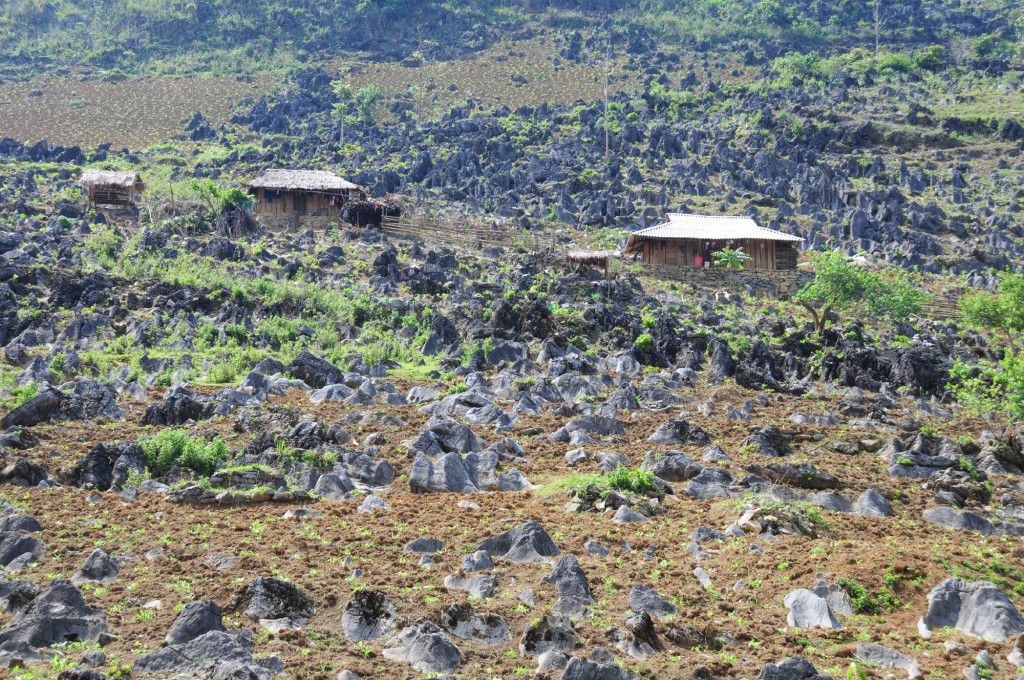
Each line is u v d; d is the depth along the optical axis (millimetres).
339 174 108188
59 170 103250
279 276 65875
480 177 111375
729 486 27172
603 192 107000
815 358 55375
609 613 18094
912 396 50531
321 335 52906
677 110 141500
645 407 40531
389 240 84562
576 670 15148
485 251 83375
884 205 103625
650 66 168875
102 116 145750
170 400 34656
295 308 57688
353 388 41875
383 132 134250
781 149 123875
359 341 53188
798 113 135875
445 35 188750
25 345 47625
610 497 24938
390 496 26062
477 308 60906
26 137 133625
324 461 27734
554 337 55406
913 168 121125
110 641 15953
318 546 21203
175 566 19625
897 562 20547
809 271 84062
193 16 189375
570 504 25125
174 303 54875
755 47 177000
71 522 22438
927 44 179750
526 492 26766
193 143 133750
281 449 28422
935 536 23953
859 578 19891
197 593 18078
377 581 18938
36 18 186000
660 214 101875
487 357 50281
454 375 45594
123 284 58000
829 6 194750
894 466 30812
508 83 163750
